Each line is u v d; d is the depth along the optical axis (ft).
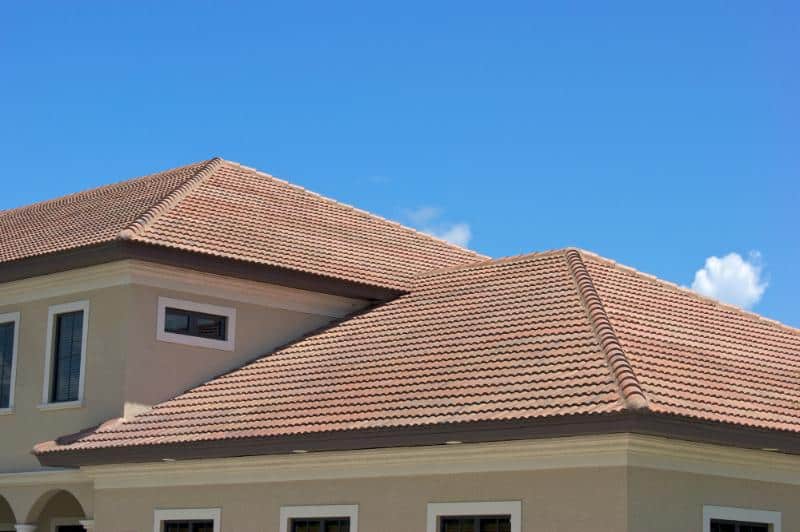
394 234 102.37
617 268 82.38
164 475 74.69
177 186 93.91
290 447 66.39
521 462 60.29
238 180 99.40
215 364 82.79
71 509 89.04
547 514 58.90
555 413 57.00
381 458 65.05
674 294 81.30
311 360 78.79
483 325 74.02
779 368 73.82
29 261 83.51
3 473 84.38
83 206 100.73
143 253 79.56
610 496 57.16
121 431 76.07
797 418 64.80
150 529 74.59
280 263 84.99
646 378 61.72
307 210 99.55
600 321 67.51
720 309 82.23
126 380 78.95
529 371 63.93
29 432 84.58
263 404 73.00
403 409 64.23
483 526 61.26
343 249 93.61
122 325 80.02
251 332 84.84
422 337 75.77
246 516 70.44
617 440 56.95
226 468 71.67
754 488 63.93
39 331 85.71
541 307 73.72
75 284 83.92
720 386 65.41
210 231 86.33
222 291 83.92
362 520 65.46
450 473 62.69
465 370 67.26
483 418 59.00
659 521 58.18
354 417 65.41
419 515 63.31
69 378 83.56
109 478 77.30
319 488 67.67
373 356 75.31
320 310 88.33
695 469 60.85
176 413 76.59
